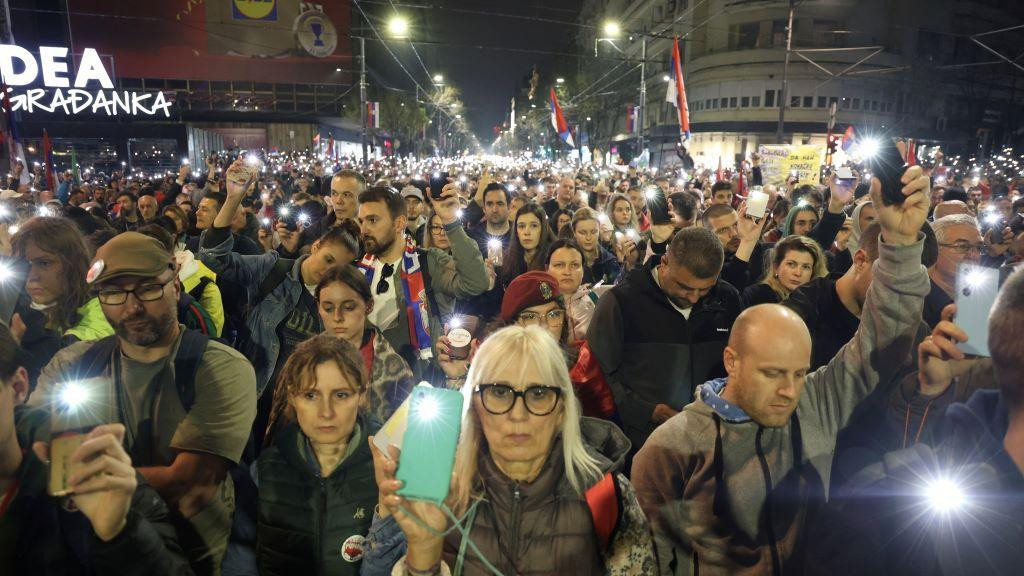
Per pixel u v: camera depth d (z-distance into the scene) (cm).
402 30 2394
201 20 4300
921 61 4588
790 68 4400
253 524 245
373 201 373
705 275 304
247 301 377
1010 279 131
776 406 203
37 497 168
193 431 222
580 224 536
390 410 298
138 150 4547
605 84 5475
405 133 6488
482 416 176
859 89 4447
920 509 156
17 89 2734
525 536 175
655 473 221
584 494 179
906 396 191
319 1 4494
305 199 712
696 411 221
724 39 4650
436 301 398
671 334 328
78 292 283
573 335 370
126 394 224
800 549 211
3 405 161
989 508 137
